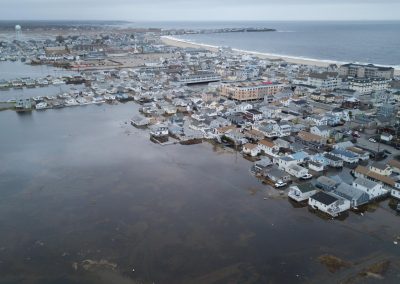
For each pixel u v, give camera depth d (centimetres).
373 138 10262
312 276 4991
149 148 10169
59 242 5866
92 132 11644
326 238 5853
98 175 8331
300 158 8688
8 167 8788
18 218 6575
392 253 5447
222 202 7056
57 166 8850
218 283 4894
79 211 6788
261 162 8556
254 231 6072
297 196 7056
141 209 6825
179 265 5262
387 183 7362
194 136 10862
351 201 6825
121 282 4950
